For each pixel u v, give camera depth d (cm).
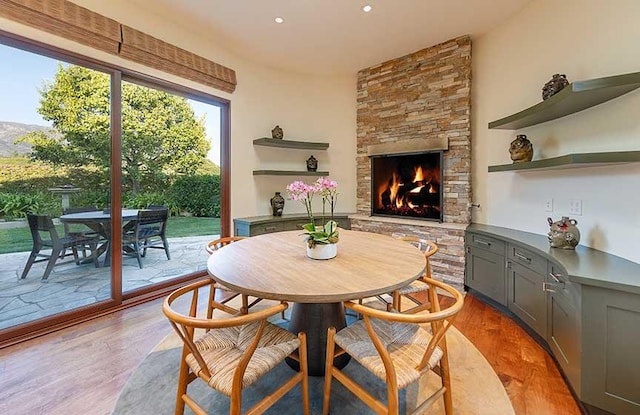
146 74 294
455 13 293
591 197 212
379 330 155
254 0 274
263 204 426
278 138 416
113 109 273
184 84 328
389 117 409
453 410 154
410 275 151
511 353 207
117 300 278
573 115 227
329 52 379
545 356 203
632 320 139
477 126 346
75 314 250
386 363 117
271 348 138
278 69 432
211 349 139
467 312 275
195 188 358
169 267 336
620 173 188
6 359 196
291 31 327
